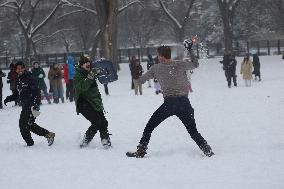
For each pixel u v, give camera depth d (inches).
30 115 613.3
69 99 1374.3
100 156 529.3
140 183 405.7
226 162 463.5
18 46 5007.4
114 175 438.0
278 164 442.6
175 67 509.0
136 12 4072.3
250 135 621.6
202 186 385.1
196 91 1456.7
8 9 3499.0
